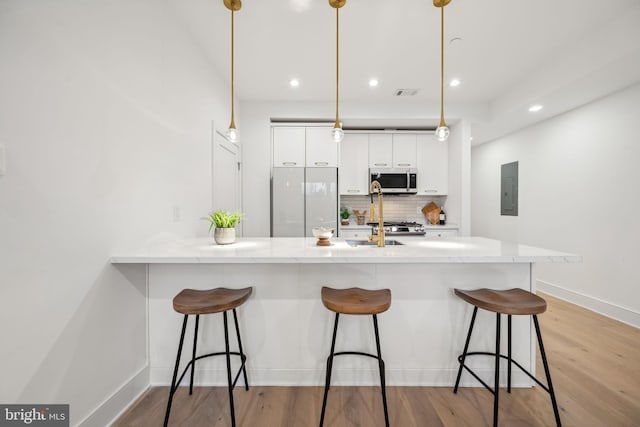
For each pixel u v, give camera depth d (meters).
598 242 3.03
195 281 1.81
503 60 2.74
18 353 1.07
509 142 4.33
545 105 3.16
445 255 1.52
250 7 2.01
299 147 3.82
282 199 3.75
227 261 1.48
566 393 1.73
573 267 3.32
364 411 1.59
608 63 2.21
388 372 1.81
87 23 1.34
